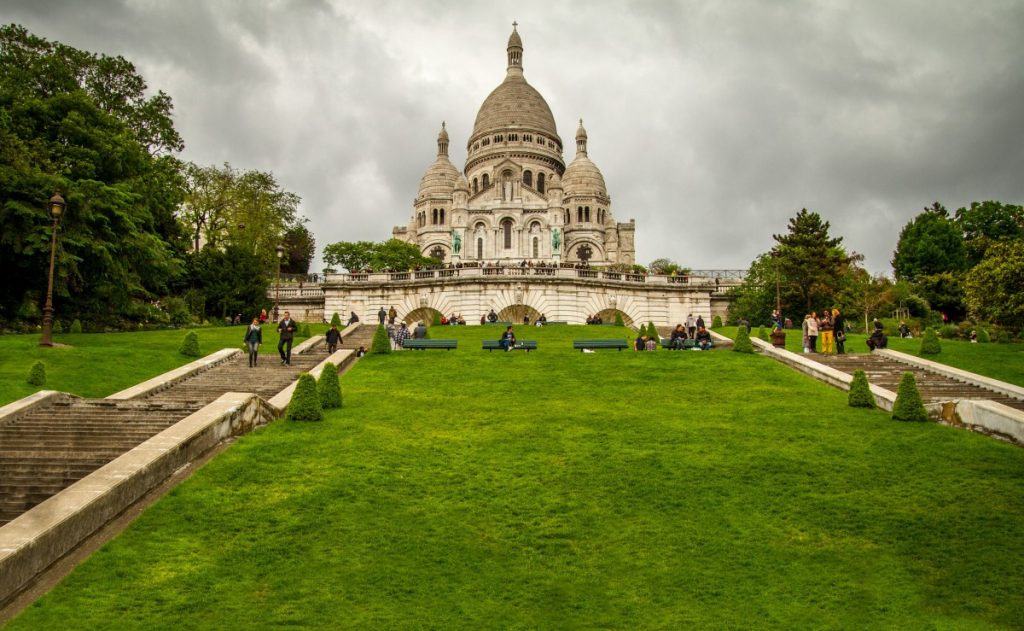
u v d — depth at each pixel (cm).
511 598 1332
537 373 2998
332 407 2427
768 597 1335
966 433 2095
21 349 3164
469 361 3262
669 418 2319
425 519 1608
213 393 2730
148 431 2020
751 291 6744
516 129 12769
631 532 1559
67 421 2112
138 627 1221
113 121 4697
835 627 1247
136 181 4631
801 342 4266
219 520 1571
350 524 1576
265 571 1400
